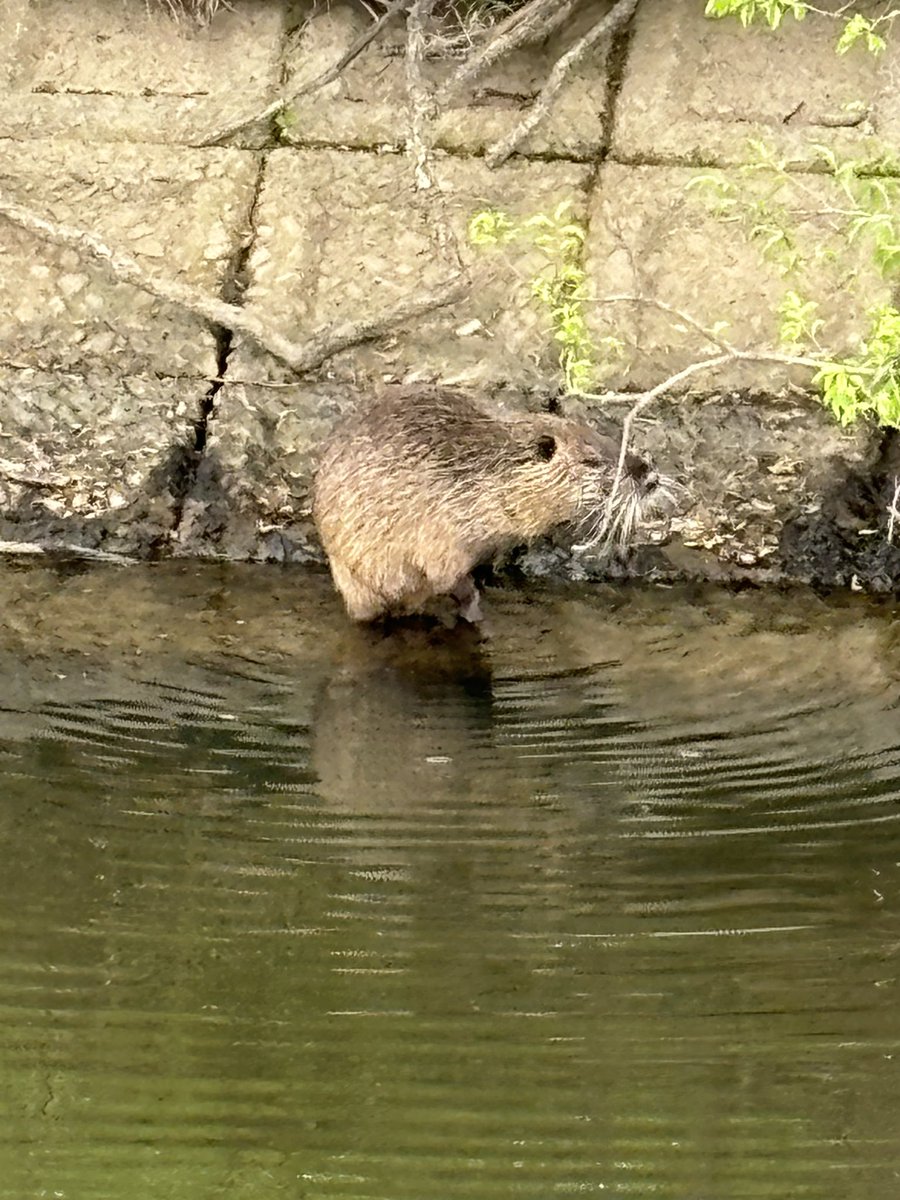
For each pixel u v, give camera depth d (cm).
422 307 598
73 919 527
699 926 527
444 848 539
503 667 576
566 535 601
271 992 518
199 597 592
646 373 601
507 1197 497
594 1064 511
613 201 602
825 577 600
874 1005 517
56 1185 498
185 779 550
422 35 595
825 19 600
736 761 554
